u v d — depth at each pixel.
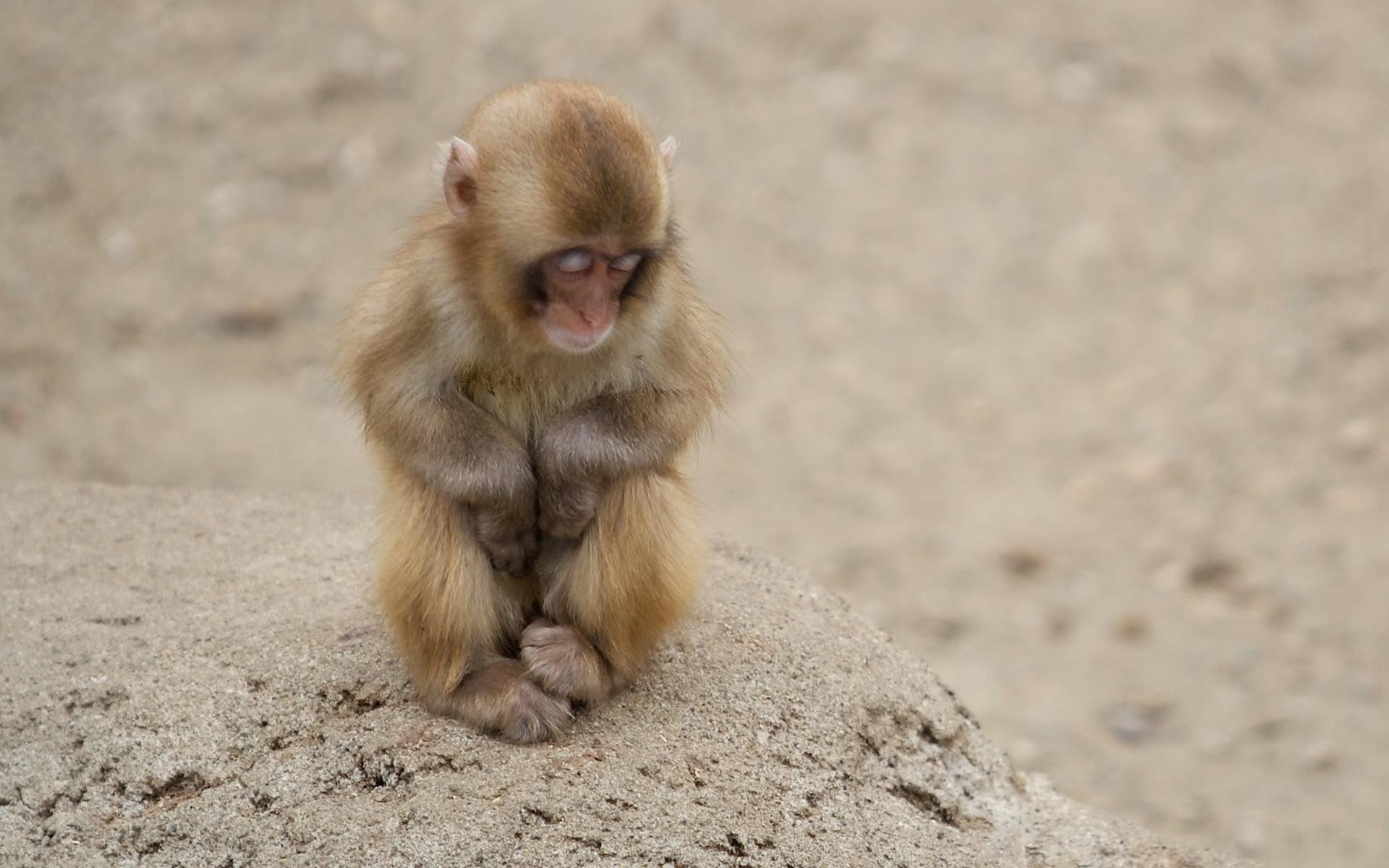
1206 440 34.16
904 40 45.50
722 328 14.20
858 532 31.73
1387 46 45.69
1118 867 13.99
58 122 43.31
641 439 13.02
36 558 16.02
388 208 40.09
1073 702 27.05
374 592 14.27
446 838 11.88
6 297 37.84
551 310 12.45
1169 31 46.16
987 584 30.34
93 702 13.36
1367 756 25.50
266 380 35.81
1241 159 42.03
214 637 14.14
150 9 47.00
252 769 12.74
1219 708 26.84
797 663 14.21
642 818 12.21
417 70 44.16
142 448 32.97
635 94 43.09
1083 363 36.59
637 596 13.12
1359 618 29.05
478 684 13.05
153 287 38.44
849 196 41.06
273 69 44.72
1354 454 33.50
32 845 12.50
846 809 13.10
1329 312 37.50
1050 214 40.53
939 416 35.28
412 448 12.88
